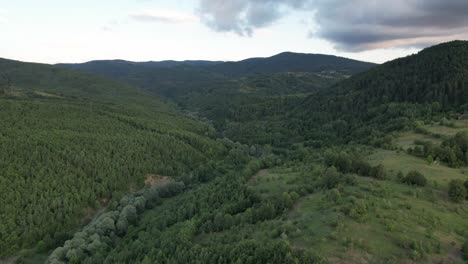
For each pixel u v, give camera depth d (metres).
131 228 106.56
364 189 82.31
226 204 98.00
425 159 104.06
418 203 73.38
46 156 136.88
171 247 76.00
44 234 105.50
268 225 74.94
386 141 132.38
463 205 73.19
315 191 90.50
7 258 97.56
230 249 65.38
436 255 55.50
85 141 158.12
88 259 85.38
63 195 119.44
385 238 59.97
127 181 142.88
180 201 119.25
